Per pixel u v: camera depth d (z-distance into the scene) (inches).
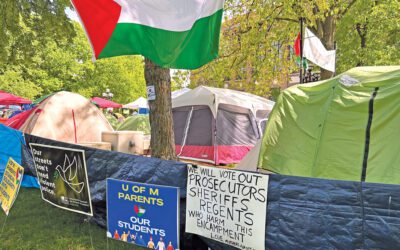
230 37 522.9
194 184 136.2
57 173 179.5
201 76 551.5
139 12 157.5
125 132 323.0
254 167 216.8
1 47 376.2
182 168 141.1
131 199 145.2
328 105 180.1
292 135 189.3
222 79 544.1
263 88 556.4
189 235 141.3
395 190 99.0
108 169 164.6
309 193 112.5
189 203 137.2
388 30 574.6
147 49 158.6
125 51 155.0
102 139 328.5
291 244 114.4
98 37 149.3
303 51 368.8
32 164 228.2
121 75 1453.0
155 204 139.5
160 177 146.7
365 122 164.6
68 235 169.8
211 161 376.5
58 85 1222.3
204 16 164.4
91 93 1348.4
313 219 111.3
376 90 168.7
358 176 158.1
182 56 164.2
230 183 126.0
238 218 124.2
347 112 171.5
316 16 387.2
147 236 142.3
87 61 1334.9
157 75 222.5
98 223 177.6
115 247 155.2
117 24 152.2
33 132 301.9
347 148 165.8
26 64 443.8
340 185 107.7
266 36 502.3
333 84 186.9
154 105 224.8
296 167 179.6
